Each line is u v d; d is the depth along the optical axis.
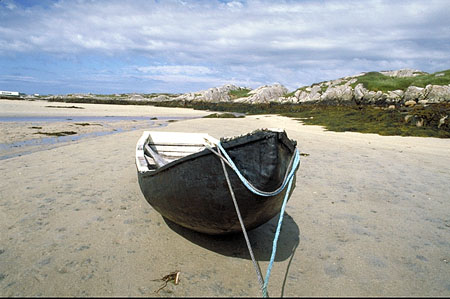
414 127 17.03
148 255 3.86
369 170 8.55
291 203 5.93
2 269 3.46
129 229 4.56
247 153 3.26
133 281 3.32
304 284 3.38
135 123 22.53
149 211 5.29
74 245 4.04
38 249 3.91
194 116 34.84
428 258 3.99
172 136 7.50
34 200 5.63
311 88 63.81
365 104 45.47
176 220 4.12
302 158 10.01
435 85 42.59
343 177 7.80
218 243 4.25
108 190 6.32
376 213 5.50
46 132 15.10
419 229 4.88
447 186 7.15
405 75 62.41
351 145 12.69
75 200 5.70
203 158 3.36
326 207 5.75
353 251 4.13
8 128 15.50
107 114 31.64
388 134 15.95
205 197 3.42
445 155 10.78
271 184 3.29
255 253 4.01
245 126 20.66
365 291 3.27
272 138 3.19
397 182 7.42
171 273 3.49
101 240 4.20
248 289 3.27
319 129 18.98
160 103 63.00
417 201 6.14
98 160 9.03
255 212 3.50
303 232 4.68
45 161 8.74
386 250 4.18
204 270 3.59
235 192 3.27
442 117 17.55
